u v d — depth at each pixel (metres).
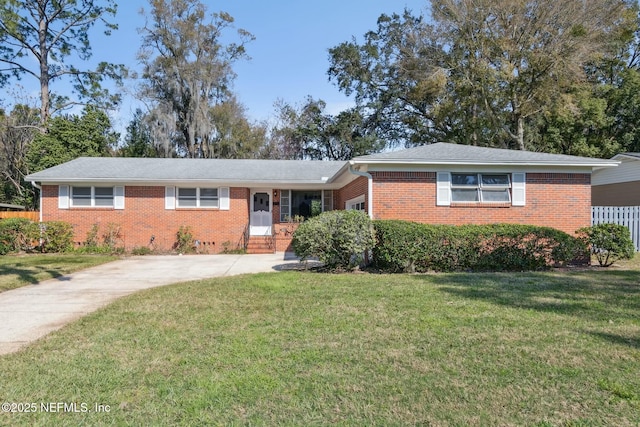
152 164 18.56
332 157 35.78
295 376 3.77
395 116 33.28
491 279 8.92
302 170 18.73
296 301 6.81
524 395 3.38
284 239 17.62
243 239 17.22
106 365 4.07
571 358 4.17
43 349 4.56
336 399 3.33
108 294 7.89
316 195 18.69
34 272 10.67
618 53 27.03
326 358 4.20
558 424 2.94
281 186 17.70
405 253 10.23
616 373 3.79
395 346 4.55
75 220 16.52
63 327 5.48
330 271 10.66
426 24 27.33
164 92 32.91
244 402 3.28
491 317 5.70
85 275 10.50
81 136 24.55
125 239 16.64
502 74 23.50
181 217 16.97
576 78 22.92
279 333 5.05
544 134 27.81
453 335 4.91
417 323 5.43
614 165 11.77
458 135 29.44
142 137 33.69
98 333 5.13
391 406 3.21
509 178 12.02
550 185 12.10
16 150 29.27
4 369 3.99
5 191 29.98
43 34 27.22
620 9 22.28
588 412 3.11
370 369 3.93
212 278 9.59
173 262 13.50
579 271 10.23
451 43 26.41
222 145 34.34
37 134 24.75
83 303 7.07
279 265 12.57
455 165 11.72
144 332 5.16
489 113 25.56
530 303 6.56
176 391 3.47
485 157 11.88
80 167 17.41
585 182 12.16
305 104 35.69
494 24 24.41
